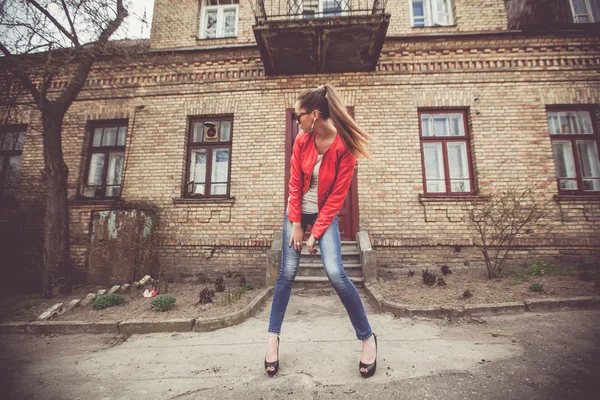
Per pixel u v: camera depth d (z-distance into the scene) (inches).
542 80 239.1
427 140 242.4
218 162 254.8
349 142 67.3
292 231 75.9
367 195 230.7
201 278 213.5
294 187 76.9
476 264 216.7
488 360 81.3
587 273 166.9
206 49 253.0
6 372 88.0
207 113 254.2
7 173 263.3
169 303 145.6
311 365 79.7
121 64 257.6
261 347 97.6
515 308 125.9
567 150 237.1
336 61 238.1
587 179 233.3
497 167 229.0
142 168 247.9
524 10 254.4
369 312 139.1
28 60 187.0
